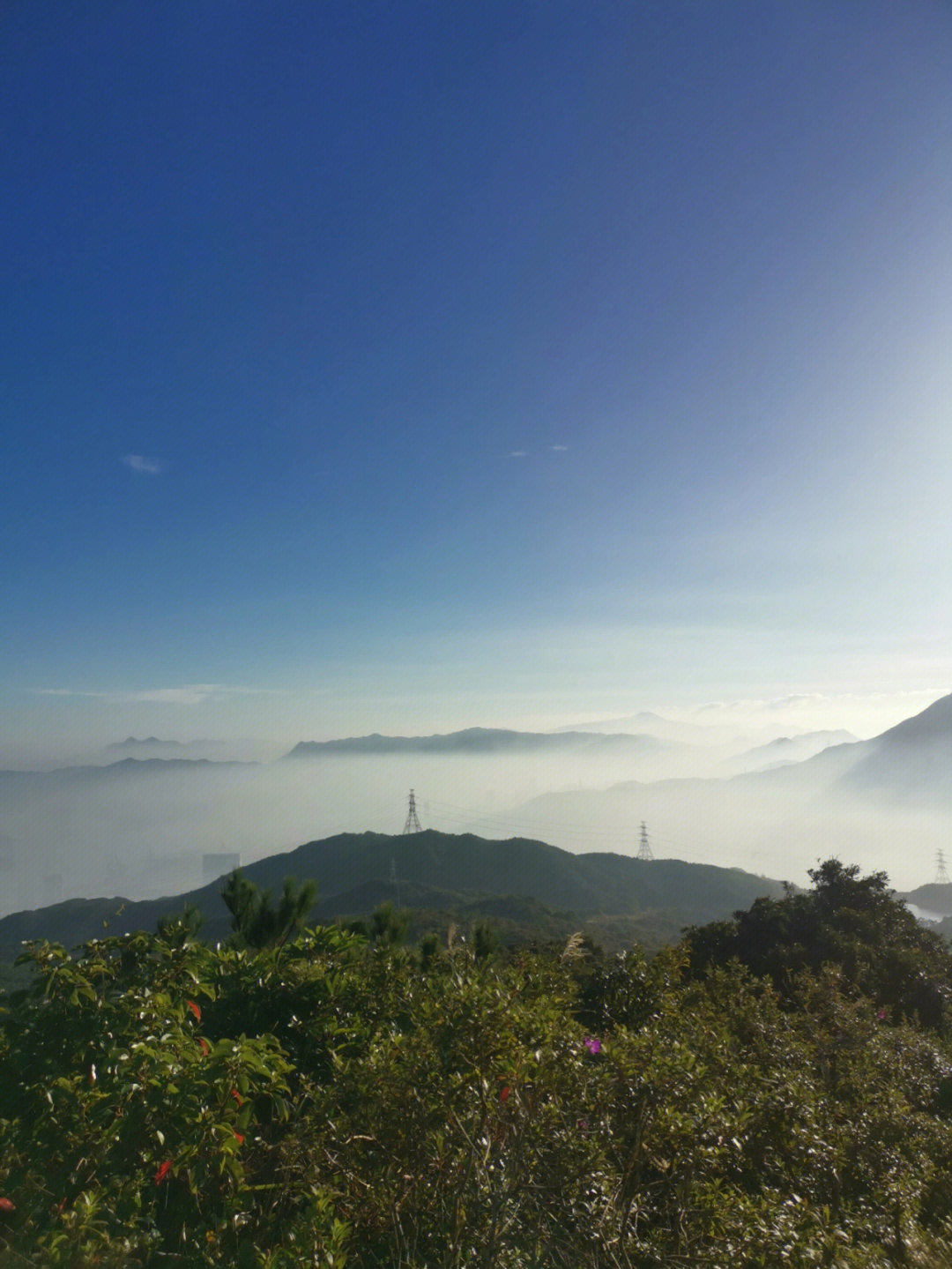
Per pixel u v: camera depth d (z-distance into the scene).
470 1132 2.73
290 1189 2.72
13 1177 2.18
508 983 3.53
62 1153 2.32
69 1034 2.74
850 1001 10.10
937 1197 4.22
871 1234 3.54
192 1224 2.40
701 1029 5.16
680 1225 2.73
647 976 5.23
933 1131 5.31
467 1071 2.88
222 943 4.33
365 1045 3.64
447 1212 2.58
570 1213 2.62
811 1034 7.50
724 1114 3.33
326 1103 3.01
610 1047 3.18
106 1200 2.22
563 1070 2.96
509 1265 2.44
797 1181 3.76
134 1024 2.75
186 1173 2.45
